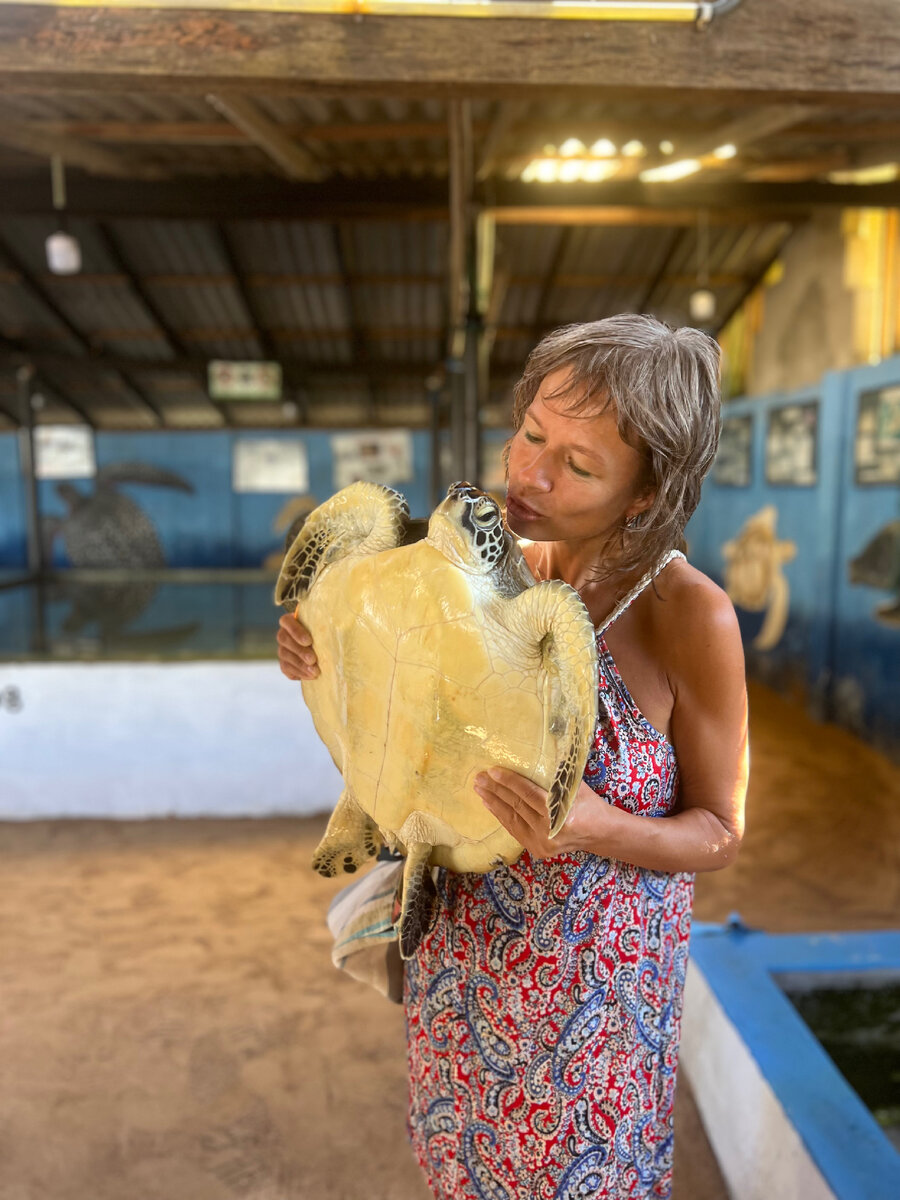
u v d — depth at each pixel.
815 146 4.58
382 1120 2.10
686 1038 2.15
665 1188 1.06
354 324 7.88
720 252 6.77
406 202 5.24
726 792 0.93
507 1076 0.93
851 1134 1.49
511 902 0.90
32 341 8.07
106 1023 2.50
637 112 3.93
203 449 9.61
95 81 1.95
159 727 4.14
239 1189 1.88
